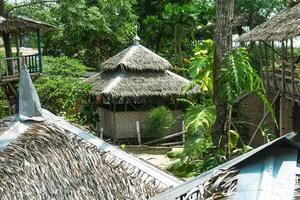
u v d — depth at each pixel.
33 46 30.09
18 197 4.95
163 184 5.41
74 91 20.34
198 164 10.95
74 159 5.49
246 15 30.27
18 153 5.37
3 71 17.59
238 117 20.02
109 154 5.78
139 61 21.09
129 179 5.43
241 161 2.81
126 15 29.16
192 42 31.52
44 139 5.60
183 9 28.45
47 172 5.25
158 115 20.53
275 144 2.84
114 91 20.11
